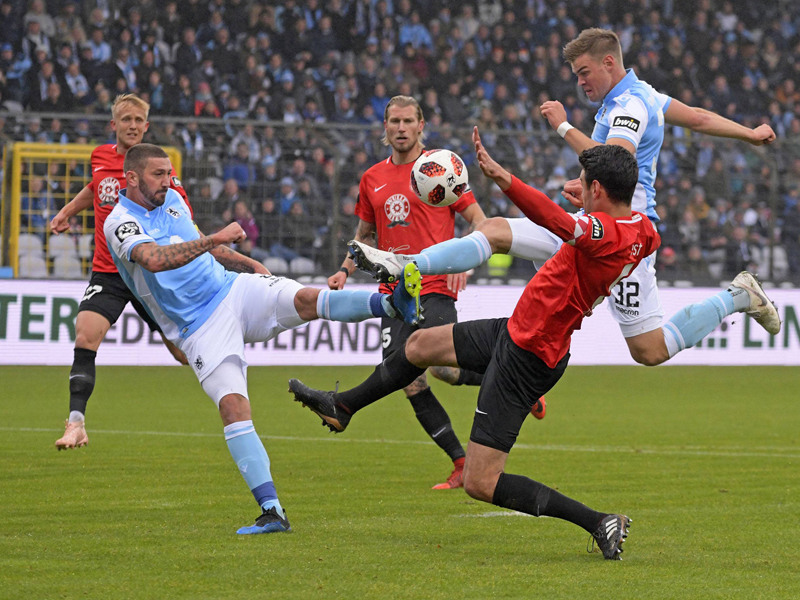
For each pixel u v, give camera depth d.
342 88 47.16
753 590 8.62
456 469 14.31
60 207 36.97
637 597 8.34
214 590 8.43
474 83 48.81
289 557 9.72
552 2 51.59
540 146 41.53
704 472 15.70
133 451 17.34
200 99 44.75
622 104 13.55
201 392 27.97
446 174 11.99
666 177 42.47
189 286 11.23
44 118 39.19
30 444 18.00
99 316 14.86
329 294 11.11
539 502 9.98
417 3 50.44
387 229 15.38
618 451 18.05
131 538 10.56
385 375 11.08
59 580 8.74
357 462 16.62
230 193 37.81
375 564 9.48
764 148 42.47
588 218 9.74
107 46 45.25
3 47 43.66
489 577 9.02
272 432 20.58
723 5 53.34
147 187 11.57
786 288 37.31
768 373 35.44
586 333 36.44
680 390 30.03
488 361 10.54
